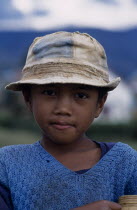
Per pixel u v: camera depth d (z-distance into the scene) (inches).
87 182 116.0
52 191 115.1
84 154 119.3
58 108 112.5
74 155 118.6
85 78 114.2
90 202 115.0
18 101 1079.6
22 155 119.6
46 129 114.5
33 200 115.0
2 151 121.0
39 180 115.9
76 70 114.3
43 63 115.4
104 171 117.7
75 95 114.1
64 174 115.7
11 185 117.1
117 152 120.6
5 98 1099.9
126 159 120.3
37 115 115.4
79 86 113.4
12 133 839.1
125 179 119.0
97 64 117.5
